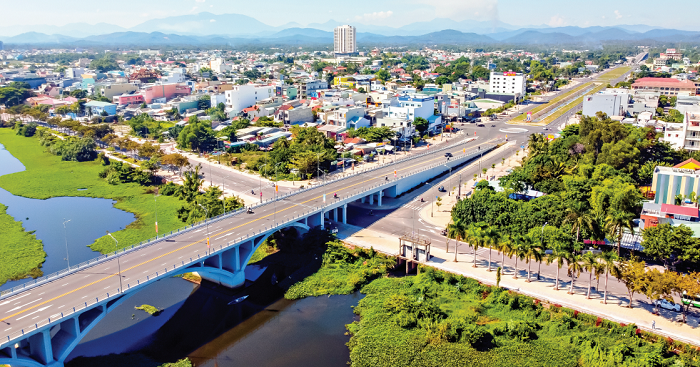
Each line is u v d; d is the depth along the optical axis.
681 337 95.12
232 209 157.88
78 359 98.06
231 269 127.69
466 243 144.12
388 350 98.56
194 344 104.19
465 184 198.62
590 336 98.06
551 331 101.00
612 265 103.94
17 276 132.62
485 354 95.50
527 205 145.50
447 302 113.75
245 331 108.75
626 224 124.38
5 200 196.50
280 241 149.12
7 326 87.19
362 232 153.88
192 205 173.25
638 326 99.06
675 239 117.31
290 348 102.12
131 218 176.12
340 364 96.69
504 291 113.44
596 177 166.00
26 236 159.12
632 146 182.12
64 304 95.06
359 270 132.00
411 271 132.25
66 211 183.75
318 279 129.12
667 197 151.50
